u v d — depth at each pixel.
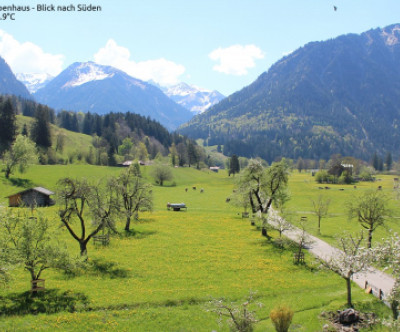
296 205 105.00
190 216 86.44
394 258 27.91
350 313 30.30
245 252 55.03
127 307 33.81
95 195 49.16
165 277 42.69
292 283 41.25
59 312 32.12
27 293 35.97
